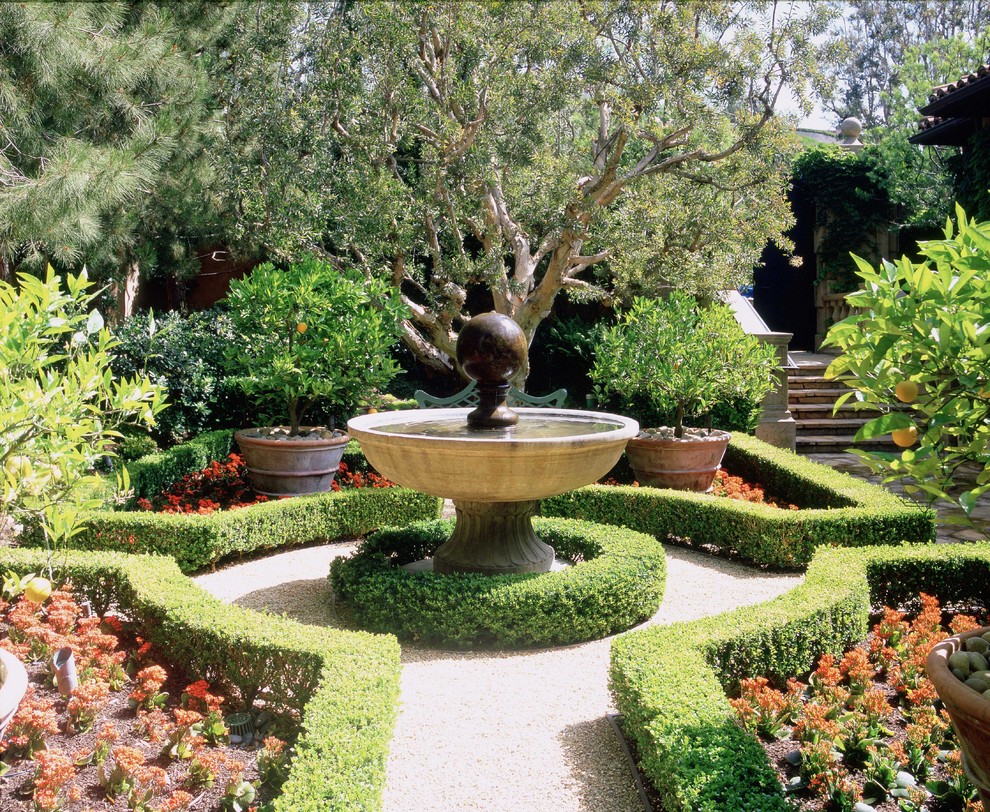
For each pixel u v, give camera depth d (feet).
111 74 24.16
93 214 23.38
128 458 23.77
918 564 14.62
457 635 13.56
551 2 28.66
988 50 63.10
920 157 51.19
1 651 8.03
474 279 33.35
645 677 9.91
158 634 12.07
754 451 25.04
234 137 31.42
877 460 6.67
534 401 24.95
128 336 26.27
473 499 13.92
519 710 11.29
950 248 6.61
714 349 23.59
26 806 8.07
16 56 22.65
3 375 7.86
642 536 16.60
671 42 27.35
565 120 38.91
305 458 21.71
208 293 45.70
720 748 8.30
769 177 30.37
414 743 10.40
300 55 33.30
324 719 8.90
